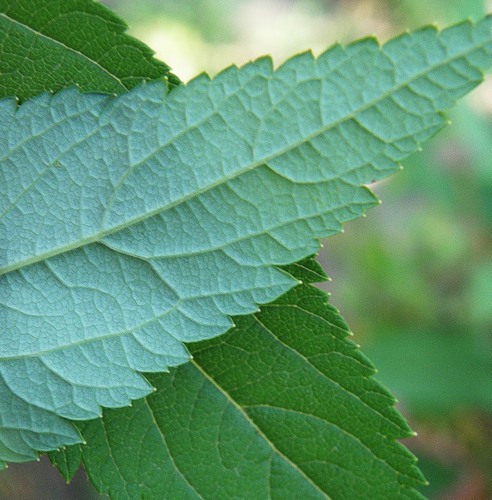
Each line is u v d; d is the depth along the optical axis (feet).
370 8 1.80
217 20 1.75
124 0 1.67
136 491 0.72
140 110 0.67
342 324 0.71
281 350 0.71
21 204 0.68
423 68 0.63
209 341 0.72
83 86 0.68
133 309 0.68
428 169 1.42
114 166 0.67
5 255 0.68
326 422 0.72
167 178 0.67
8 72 0.68
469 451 1.19
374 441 0.71
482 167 1.33
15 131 0.67
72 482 1.25
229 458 0.72
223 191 0.67
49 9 0.67
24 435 0.69
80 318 0.69
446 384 1.16
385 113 0.64
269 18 1.84
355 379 0.71
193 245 0.67
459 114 1.33
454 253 1.36
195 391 0.72
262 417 0.72
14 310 0.69
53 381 0.69
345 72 0.64
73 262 0.68
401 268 1.33
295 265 0.69
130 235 0.68
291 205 0.66
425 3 1.72
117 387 0.69
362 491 0.72
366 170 0.65
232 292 0.68
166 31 1.67
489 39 0.62
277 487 0.72
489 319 1.23
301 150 0.65
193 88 0.66
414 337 1.20
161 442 0.72
